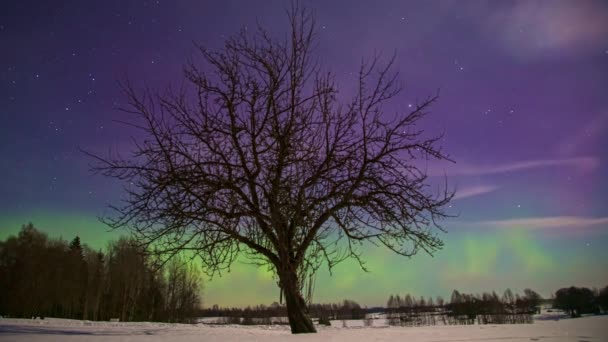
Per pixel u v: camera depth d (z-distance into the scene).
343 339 6.01
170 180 8.28
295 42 9.16
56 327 11.32
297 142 8.59
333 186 8.60
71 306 49.34
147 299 46.03
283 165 8.46
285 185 8.24
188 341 5.96
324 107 8.90
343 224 8.74
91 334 7.80
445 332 6.84
